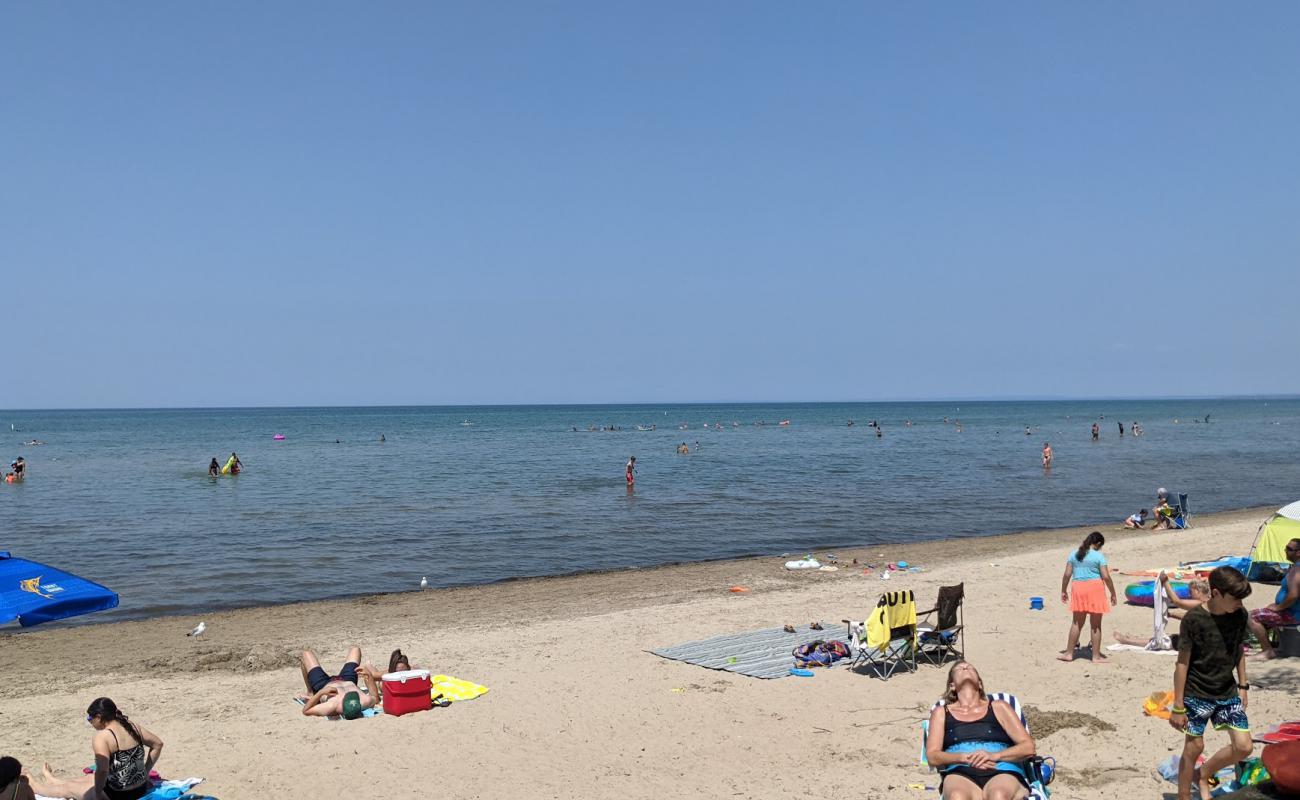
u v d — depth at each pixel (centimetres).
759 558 2448
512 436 10894
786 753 932
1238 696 664
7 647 1571
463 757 942
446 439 10119
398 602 1930
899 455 6706
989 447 7744
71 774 935
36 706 1188
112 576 2234
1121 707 1020
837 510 3472
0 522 3175
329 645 1534
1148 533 2731
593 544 2717
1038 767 679
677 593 1955
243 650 1514
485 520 3212
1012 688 1115
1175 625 1416
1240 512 3325
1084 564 1223
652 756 936
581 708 1099
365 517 3297
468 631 1612
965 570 2092
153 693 1241
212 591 2069
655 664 1300
